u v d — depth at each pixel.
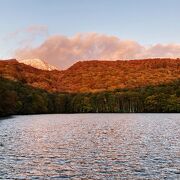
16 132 71.69
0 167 33.94
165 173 31.30
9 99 150.12
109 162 36.75
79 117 151.88
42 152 43.47
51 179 29.66
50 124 99.69
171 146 48.53
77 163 36.31
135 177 30.11
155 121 114.75
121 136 63.44
